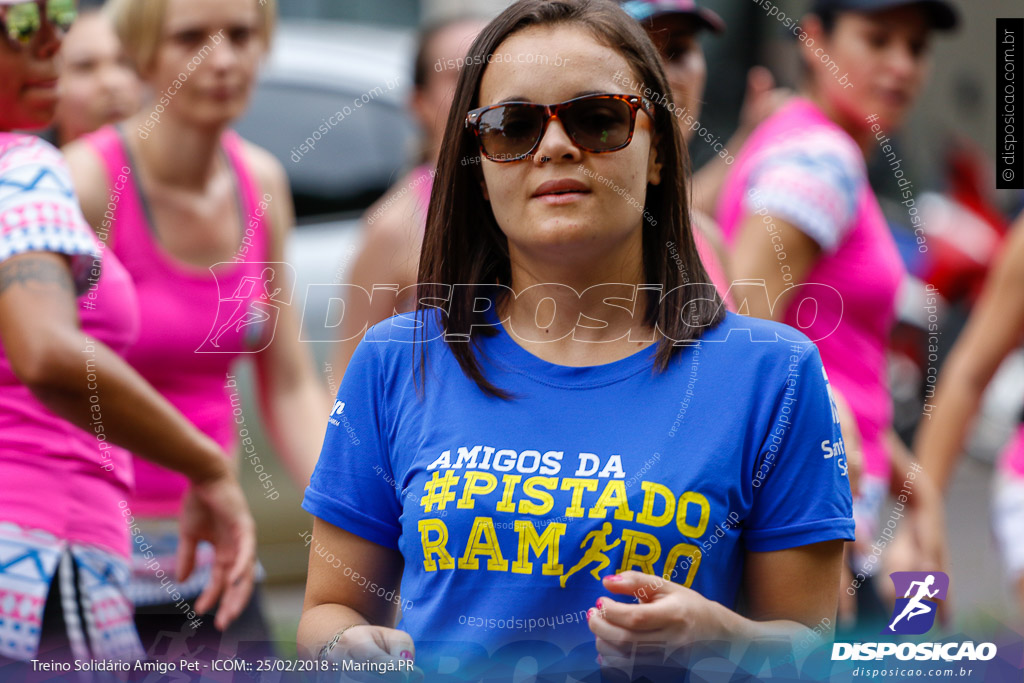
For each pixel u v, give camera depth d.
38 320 5.71
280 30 16.62
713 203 10.07
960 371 9.39
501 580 4.78
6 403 6.26
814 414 4.85
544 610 4.75
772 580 4.89
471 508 4.81
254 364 8.59
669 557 4.69
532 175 4.88
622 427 4.83
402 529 5.11
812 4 9.27
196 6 7.55
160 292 7.59
